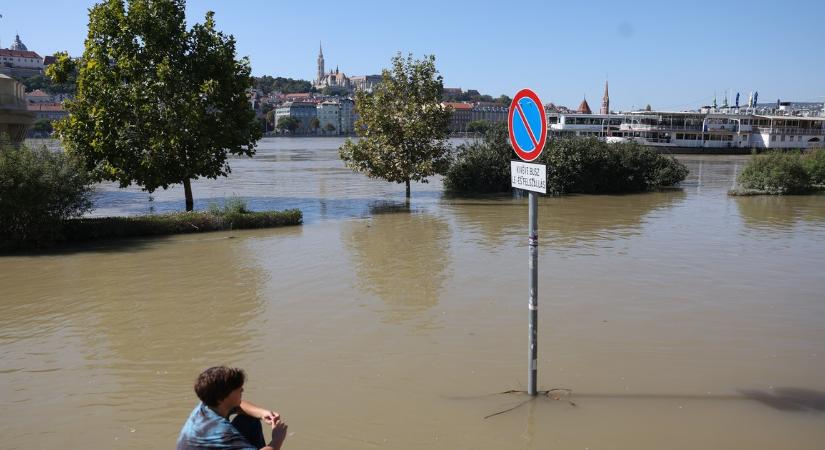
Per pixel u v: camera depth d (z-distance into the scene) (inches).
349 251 729.6
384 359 371.2
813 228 904.3
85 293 544.1
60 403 316.2
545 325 435.8
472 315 461.1
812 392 317.7
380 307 485.4
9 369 365.1
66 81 1107.3
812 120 3553.2
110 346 403.5
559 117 3639.3
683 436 271.4
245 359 375.6
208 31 1119.6
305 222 997.8
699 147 3508.9
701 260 662.5
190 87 1070.4
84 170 867.4
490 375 343.6
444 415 294.4
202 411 164.7
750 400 307.9
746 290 531.5
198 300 513.7
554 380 335.9
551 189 1482.5
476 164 1515.7
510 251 720.3
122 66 1034.1
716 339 402.6
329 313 470.6
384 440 271.0
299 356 378.6
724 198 1387.8
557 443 266.4
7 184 743.1
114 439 277.6
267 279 586.9
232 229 916.6
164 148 1028.5
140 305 501.0
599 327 429.4
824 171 1579.7
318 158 3437.5
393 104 1301.7
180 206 1300.4
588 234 851.4
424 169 1269.7
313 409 303.6
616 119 3666.3
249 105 1172.5
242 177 2039.9
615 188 1542.8
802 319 447.2
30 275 620.4
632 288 539.5
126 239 839.1
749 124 3540.8
